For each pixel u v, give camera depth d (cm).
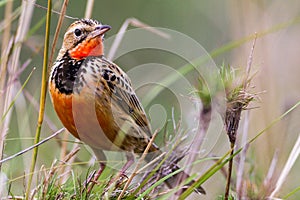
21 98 1063
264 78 1255
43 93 809
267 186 898
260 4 1338
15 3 1511
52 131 1086
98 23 923
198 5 1722
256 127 1190
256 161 1020
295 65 1474
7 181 848
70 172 934
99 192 826
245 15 1326
